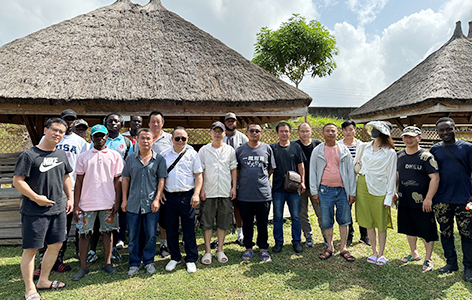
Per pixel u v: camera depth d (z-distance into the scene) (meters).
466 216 2.43
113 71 3.84
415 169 2.58
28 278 2.15
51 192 2.21
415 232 2.70
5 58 3.80
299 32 13.78
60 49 4.08
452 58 6.39
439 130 2.52
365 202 2.78
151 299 2.17
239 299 2.18
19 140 7.83
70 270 2.67
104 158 2.57
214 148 2.84
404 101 6.07
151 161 2.59
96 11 5.12
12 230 3.33
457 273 2.55
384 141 2.69
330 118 15.94
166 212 2.68
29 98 3.24
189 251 2.68
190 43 4.70
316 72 14.54
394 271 2.62
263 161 2.81
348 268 2.69
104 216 2.57
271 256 2.96
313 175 2.96
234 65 4.43
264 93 4.00
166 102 3.60
